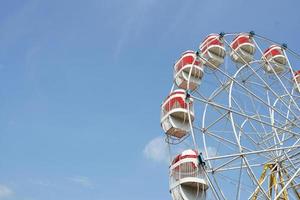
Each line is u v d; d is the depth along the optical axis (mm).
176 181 25500
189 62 32875
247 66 31500
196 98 27484
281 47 35250
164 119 29750
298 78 33781
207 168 25109
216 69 31078
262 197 27078
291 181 26625
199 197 24969
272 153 29000
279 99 30250
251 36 35625
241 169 24594
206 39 35719
